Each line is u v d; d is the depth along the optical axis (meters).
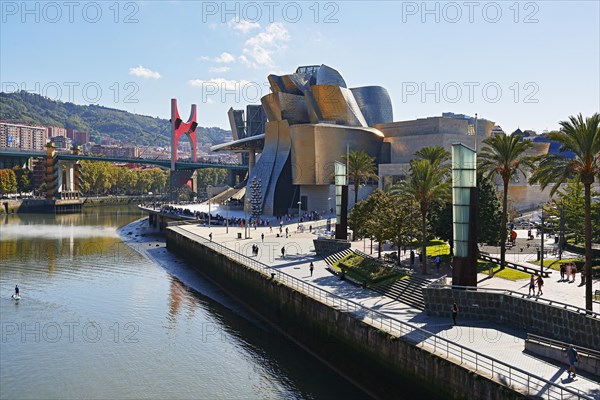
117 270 69.75
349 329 33.78
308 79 133.50
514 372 24.30
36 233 113.25
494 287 38.59
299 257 59.66
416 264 50.09
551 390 21.73
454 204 35.56
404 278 42.00
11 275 65.38
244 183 169.00
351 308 36.00
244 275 52.78
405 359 28.36
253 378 33.88
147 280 63.53
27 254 82.69
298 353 38.78
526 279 41.62
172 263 76.00
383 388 30.08
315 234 82.50
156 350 38.78
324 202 114.75
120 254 83.75
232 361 36.81
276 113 123.50
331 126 111.69
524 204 108.38
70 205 192.00
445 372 25.45
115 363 36.16
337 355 35.06
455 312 32.44
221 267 60.47
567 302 33.59
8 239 102.25
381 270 45.72
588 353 24.73
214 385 32.75
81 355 37.53
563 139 32.84
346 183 64.69
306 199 117.56
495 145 46.97
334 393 31.66
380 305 37.47
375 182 118.88
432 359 26.34
